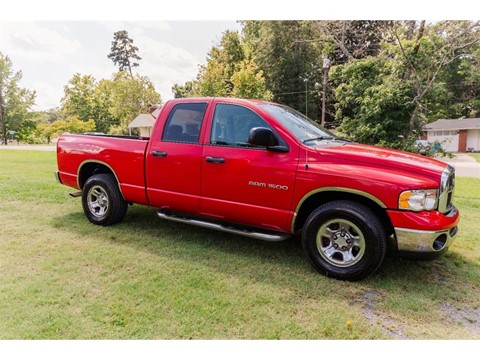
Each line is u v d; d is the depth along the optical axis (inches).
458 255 152.0
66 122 1905.8
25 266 135.7
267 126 139.4
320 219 129.0
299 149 131.8
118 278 126.7
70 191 281.9
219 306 108.5
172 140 161.0
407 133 437.4
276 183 133.7
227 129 147.7
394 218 116.1
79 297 112.3
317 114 1213.7
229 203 145.7
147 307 107.1
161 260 143.9
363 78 458.0
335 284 124.6
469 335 96.8
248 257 148.9
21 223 193.9
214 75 806.5
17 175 375.2
